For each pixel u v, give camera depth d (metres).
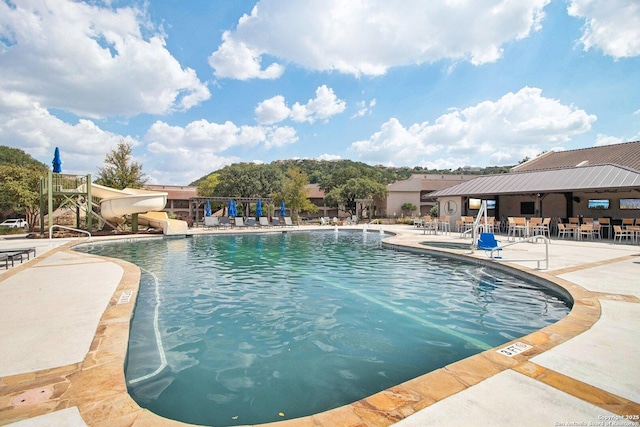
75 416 2.08
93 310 4.46
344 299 5.95
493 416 2.08
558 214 19.73
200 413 2.59
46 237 17.12
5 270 7.61
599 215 17.69
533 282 7.09
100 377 2.61
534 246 12.49
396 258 10.88
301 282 7.34
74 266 8.17
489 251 10.77
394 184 46.31
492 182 21.36
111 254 12.00
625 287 5.77
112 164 29.88
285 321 4.79
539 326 4.54
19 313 4.31
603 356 3.00
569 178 17.16
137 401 2.75
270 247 14.24
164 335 4.25
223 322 4.75
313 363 3.47
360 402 2.28
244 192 41.09
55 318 4.11
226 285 7.06
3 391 2.38
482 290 6.56
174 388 2.96
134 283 6.14
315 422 2.04
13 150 46.09
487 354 3.06
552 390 2.40
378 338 4.15
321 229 25.08
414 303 5.69
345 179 50.59
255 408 2.66
